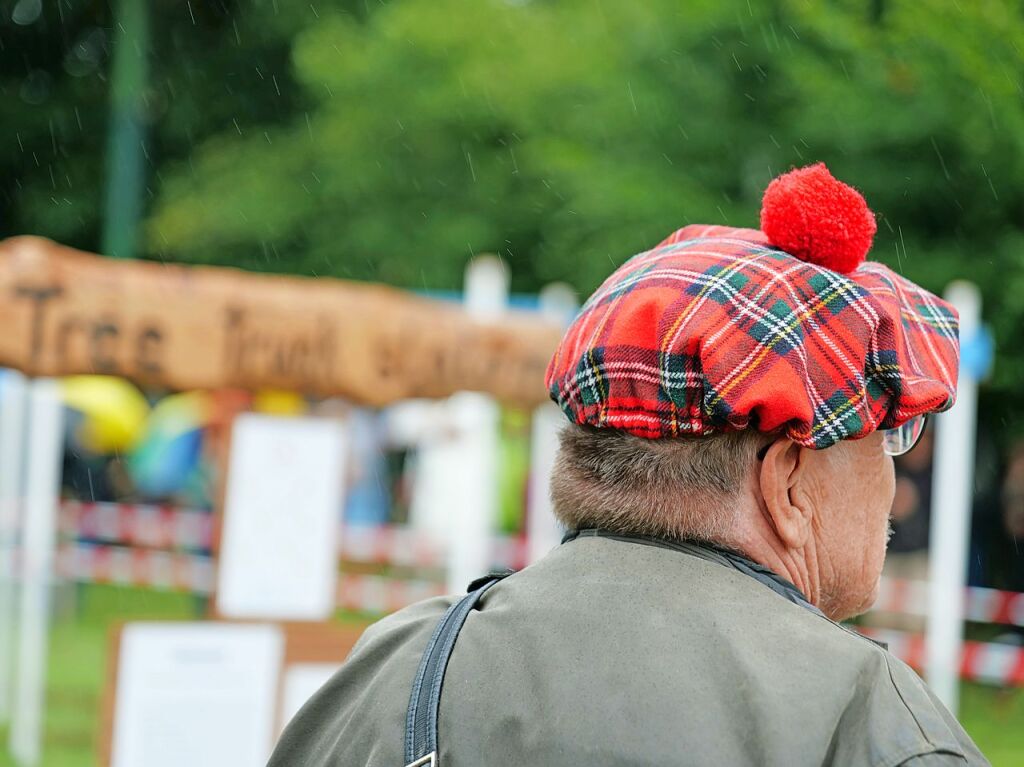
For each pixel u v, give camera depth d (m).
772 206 3.91
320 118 44.44
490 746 3.64
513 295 41.53
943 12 23.23
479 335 13.01
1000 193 29.12
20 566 21.09
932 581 19.53
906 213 30.69
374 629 4.32
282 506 12.59
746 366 3.61
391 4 44.31
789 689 3.45
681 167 32.75
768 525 3.88
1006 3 23.00
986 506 32.56
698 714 3.46
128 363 11.18
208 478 32.03
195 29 50.44
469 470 17.34
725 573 3.75
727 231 4.13
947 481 19.22
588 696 3.56
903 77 26.72
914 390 3.74
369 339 12.32
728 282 3.71
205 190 43.53
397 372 12.52
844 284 3.74
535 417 21.88
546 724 3.57
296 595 12.56
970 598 24.67
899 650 20.50
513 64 40.03
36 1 51.31
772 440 3.83
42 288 10.80
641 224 31.73
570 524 4.02
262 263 44.56
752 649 3.55
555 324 13.57
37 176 51.50
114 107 41.12
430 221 41.59
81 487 37.62
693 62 32.66
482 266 16.30
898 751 3.34
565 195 35.50
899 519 24.00
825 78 28.20
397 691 3.88
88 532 28.19
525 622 3.80
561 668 3.64
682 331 3.67
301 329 11.96
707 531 3.81
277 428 12.61
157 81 49.81
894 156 29.89
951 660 19.33
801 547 3.91
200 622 12.15
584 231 33.31
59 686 23.81
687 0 31.31
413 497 34.66
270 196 42.81
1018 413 34.25
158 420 33.09
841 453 4.00
